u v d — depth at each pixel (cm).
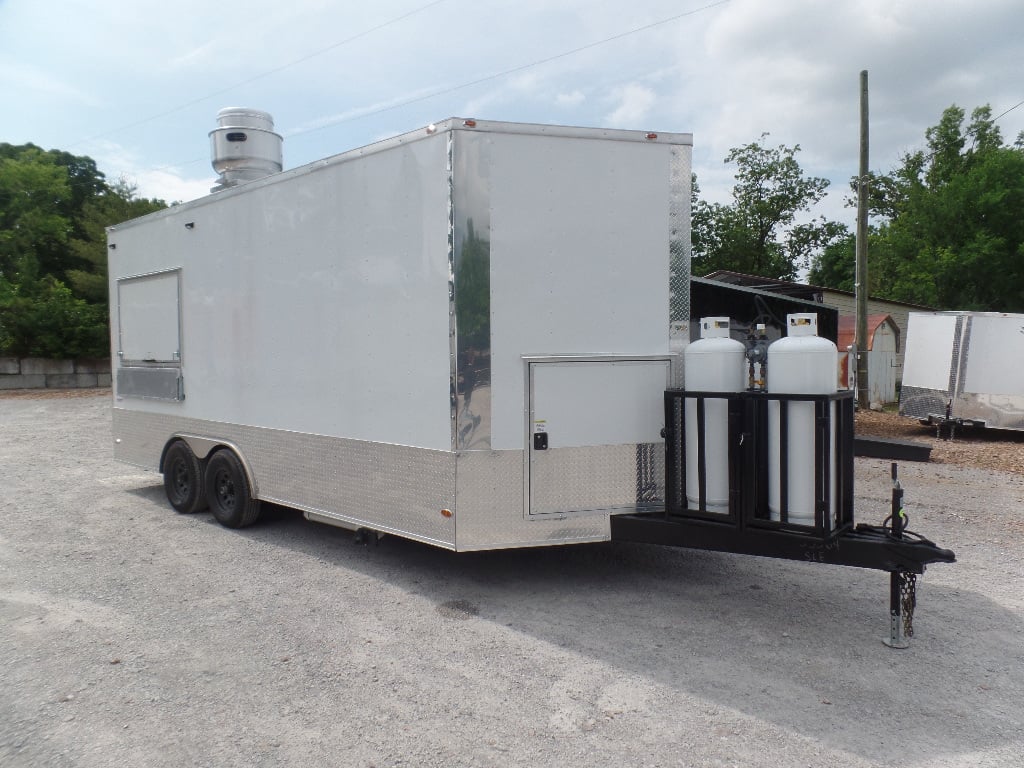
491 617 423
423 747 286
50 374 2525
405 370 448
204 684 340
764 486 397
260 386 571
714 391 407
